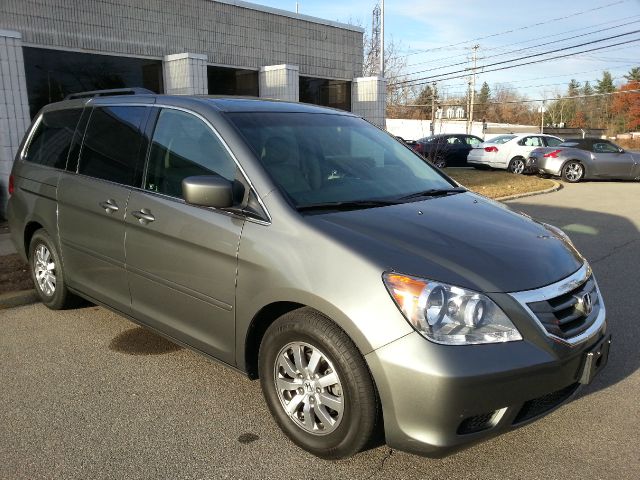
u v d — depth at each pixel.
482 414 2.55
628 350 4.32
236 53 14.28
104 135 4.29
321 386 2.83
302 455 2.98
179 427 3.24
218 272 3.22
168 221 3.49
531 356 2.58
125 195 3.85
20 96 9.46
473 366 2.48
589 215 10.32
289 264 2.88
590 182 16.75
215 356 3.40
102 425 3.25
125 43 12.05
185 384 3.76
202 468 2.86
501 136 20.14
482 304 2.57
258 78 14.98
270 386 3.09
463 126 59.62
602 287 5.92
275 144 3.46
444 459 2.96
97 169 4.23
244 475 2.81
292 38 15.59
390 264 2.68
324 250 2.81
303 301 2.81
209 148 3.47
